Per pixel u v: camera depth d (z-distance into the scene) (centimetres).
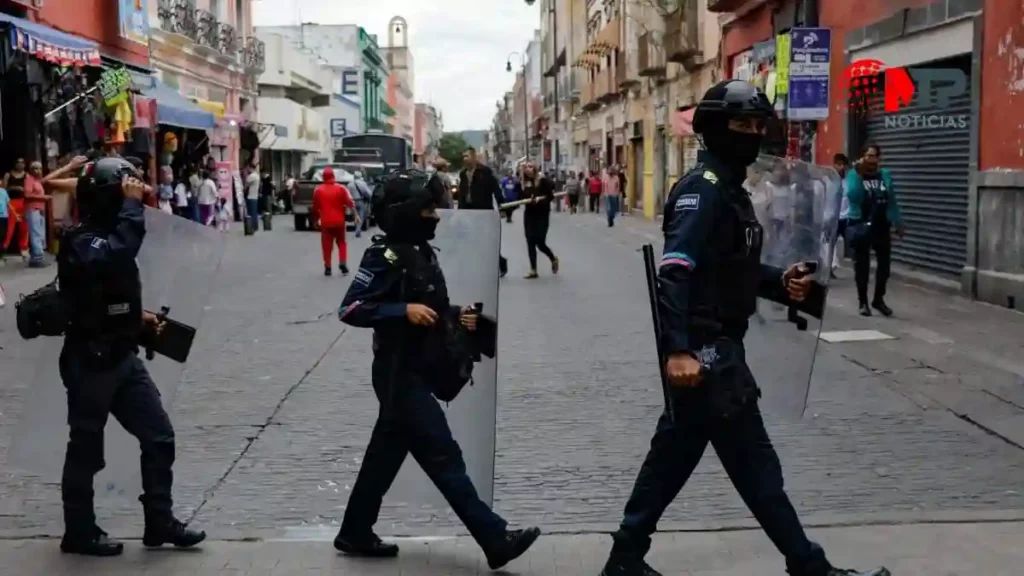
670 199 415
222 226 2955
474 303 506
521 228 3262
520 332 1167
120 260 492
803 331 448
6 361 1002
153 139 2395
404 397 482
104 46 2388
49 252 1975
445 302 488
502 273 1748
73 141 2084
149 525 518
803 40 1465
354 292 479
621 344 1089
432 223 486
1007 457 673
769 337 452
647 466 444
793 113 1476
